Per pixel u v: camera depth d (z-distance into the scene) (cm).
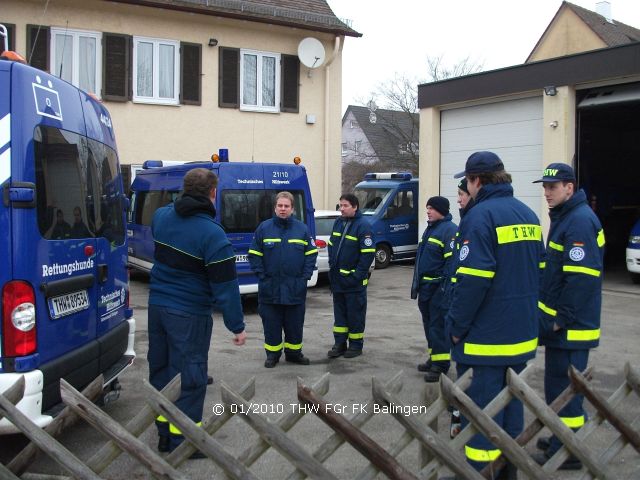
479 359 361
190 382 412
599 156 1711
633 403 546
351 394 577
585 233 400
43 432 270
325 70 1788
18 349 368
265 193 969
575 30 3000
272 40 1714
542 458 413
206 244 411
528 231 368
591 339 408
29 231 375
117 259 517
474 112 1445
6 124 371
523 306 363
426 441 279
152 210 1174
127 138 1552
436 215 605
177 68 1597
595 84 1226
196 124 1628
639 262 1204
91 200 468
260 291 665
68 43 1480
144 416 276
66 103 439
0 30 414
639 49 1131
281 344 680
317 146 1797
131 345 538
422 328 880
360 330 712
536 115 1321
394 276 1412
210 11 1585
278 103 1734
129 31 1538
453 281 390
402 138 3788
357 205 695
